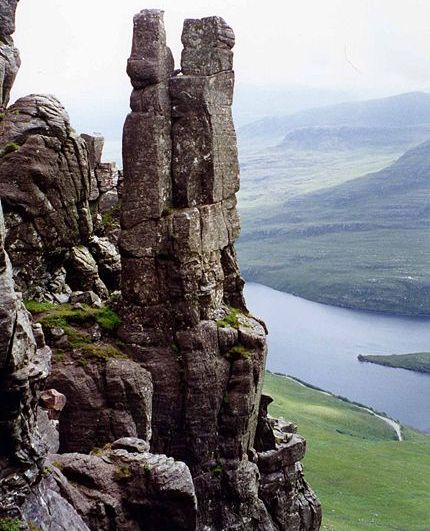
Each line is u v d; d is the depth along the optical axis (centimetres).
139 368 4881
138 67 5031
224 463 5075
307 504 5716
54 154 5347
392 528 10919
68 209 5516
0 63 5647
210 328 5119
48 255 5431
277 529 5412
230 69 5306
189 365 5031
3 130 5297
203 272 5162
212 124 5172
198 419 5044
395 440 19388
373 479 13838
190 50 5191
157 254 5097
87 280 5681
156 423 5072
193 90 5128
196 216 5106
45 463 3105
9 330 2600
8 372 2650
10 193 5169
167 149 5153
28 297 5241
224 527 4981
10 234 5184
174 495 3378
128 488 3391
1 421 2698
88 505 3238
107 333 5141
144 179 5075
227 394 5109
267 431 5525
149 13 5028
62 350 4856
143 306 5128
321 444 16112
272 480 5438
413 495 12988
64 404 4244
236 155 5459
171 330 5109
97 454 3594
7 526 2612
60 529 2827
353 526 10606
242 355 5138
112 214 6819
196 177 5197
